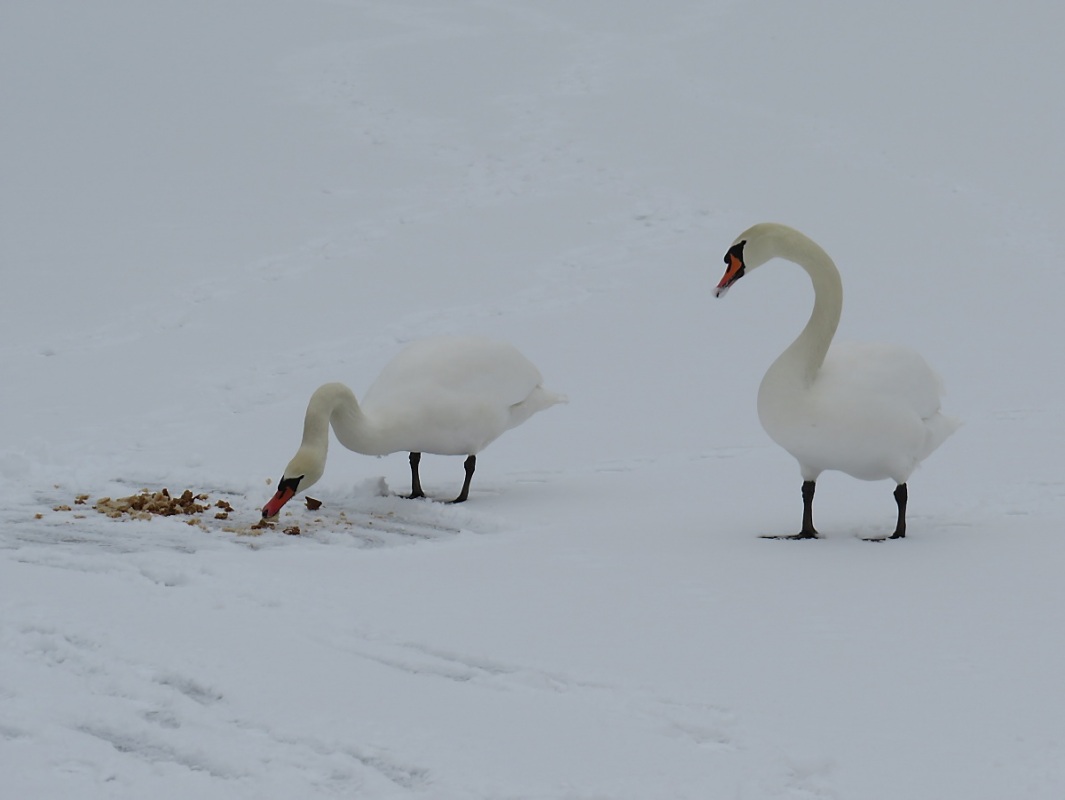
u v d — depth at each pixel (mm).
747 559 9336
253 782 5227
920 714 6145
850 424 9789
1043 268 24797
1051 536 9898
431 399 11477
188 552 9117
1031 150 34750
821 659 6969
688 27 51906
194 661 6535
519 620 7648
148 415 16422
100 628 6945
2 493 11281
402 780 5297
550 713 6066
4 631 6828
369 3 58719
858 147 35406
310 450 10562
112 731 5664
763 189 31375
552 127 38000
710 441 14648
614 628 7520
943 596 8289
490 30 52938
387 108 40844
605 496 12031
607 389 17359
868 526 10547
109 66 46156
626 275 24484
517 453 14297
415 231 28172
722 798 5199
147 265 25625
